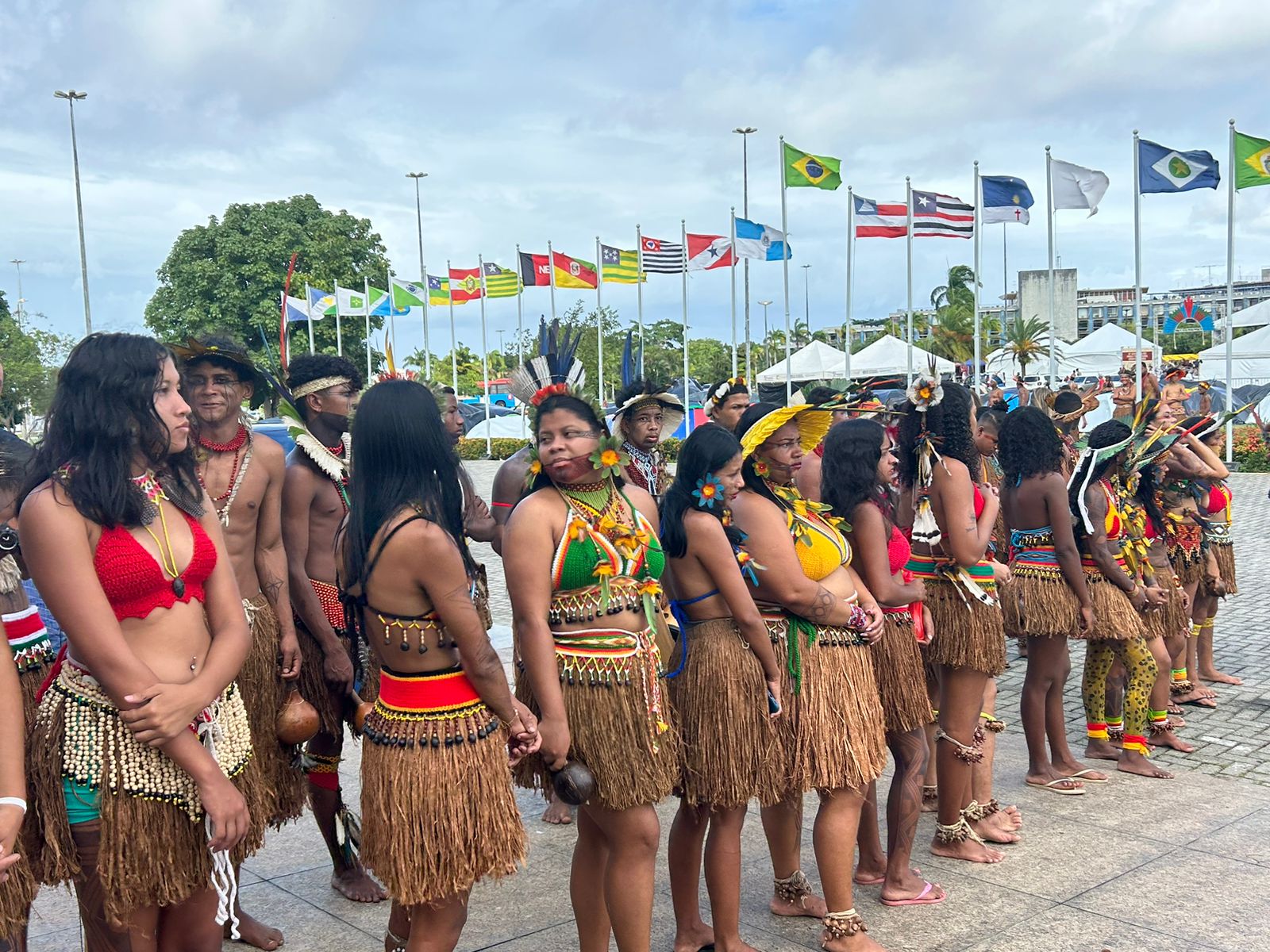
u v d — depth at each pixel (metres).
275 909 4.00
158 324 38.41
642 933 3.12
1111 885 4.07
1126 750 5.39
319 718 3.77
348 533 2.83
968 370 31.33
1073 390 6.94
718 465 3.33
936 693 4.72
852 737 3.49
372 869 2.83
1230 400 21.31
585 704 3.03
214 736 2.67
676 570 3.48
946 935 3.71
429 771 2.75
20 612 3.01
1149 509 5.92
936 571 4.30
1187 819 4.74
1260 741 5.86
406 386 2.80
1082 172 20.42
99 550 2.48
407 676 2.79
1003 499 5.20
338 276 38.78
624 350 4.98
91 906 2.60
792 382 25.50
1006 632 5.08
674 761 3.17
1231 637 8.27
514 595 3.02
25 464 3.06
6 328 29.20
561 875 4.27
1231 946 3.58
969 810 4.48
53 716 2.55
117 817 2.50
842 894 3.56
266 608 3.70
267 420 10.53
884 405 4.43
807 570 3.55
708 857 3.53
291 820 4.25
